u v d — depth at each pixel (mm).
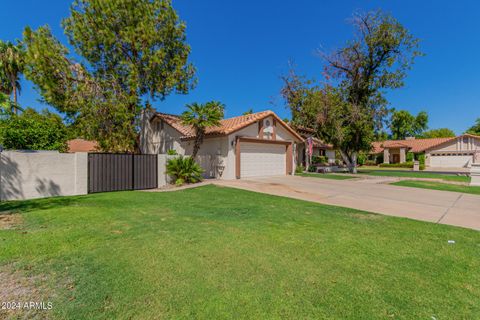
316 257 3875
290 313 2510
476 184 13703
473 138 36531
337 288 2998
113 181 11219
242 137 15633
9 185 8891
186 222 5734
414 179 17188
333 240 4652
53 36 13508
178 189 11438
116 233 4832
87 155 10555
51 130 15648
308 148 25234
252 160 16656
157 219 5965
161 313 2465
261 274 3299
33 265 3418
